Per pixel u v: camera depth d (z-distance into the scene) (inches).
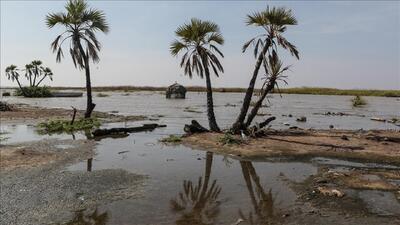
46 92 3378.4
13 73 3366.1
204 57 877.8
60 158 650.2
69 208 400.2
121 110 1819.6
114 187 473.7
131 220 364.5
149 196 437.4
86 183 490.9
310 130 933.8
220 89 6289.4
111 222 360.8
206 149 727.1
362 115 1576.0
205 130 908.6
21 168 574.9
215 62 895.7
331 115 1565.0
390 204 391.5
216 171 553.6
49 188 470.0
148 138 889.5
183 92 3225.9
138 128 1032.8
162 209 393.4
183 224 351.6
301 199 414.3
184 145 776.9
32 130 1047.0
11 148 740.0
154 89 6752.0
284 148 708.0
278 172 538.9
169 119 1375.5
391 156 634.8
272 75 835.4
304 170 546.3
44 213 387.2
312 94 4926.2
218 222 354.6
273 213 374.3
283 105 2268.7
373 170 536.4
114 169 566.9
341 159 618.2
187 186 477.1
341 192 427.5
